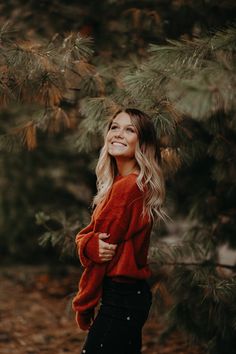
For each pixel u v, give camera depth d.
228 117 3.41
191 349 4.72
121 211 2.64
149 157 2.81
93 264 2.71
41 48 3.40
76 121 4.48
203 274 3.64
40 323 5.57
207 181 4.59
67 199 7.55
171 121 3.09
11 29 3.80
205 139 4.07
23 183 7.58
